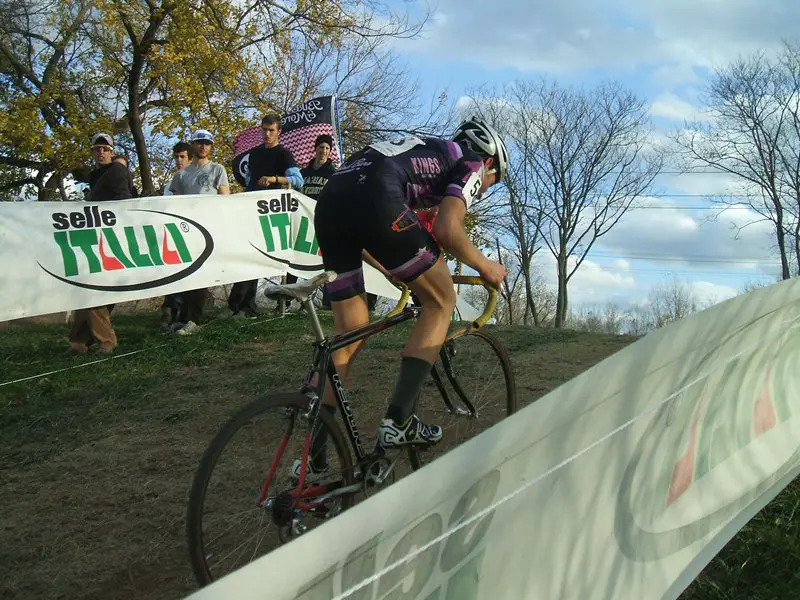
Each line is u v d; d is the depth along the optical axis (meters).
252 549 2.59
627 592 2.09
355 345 2.87
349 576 1.35
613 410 1.96
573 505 1.90
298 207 7.13
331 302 2.95
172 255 6.36
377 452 2.79
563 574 1.89
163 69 15.56
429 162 2.80
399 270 2.74
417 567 1.49
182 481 3.56
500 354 3.69
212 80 15.70
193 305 7.02
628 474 2.10
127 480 3.60
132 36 15.83
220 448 2.30
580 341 6.08
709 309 2.25
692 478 2.43
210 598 1.11
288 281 7.73
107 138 6.79
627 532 2.12
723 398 2.58
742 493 2.65
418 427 2.79
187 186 7.21
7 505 3.40
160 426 4.35
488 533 1.65
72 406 4.85
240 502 2.48
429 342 2.79
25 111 16.48
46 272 5.73
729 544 2.69
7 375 5.58
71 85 17.89
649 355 2.02
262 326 7.00
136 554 2.91
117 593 2.66
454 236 2.74
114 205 6.09
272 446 2.49
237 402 4.73
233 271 6.69
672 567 2.28
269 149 7.34
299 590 1.25
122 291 6.07
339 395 2.73
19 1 17.11
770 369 2.91
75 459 3.91
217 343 6.32
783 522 2.82
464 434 3.60
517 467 1.69
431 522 1.50
